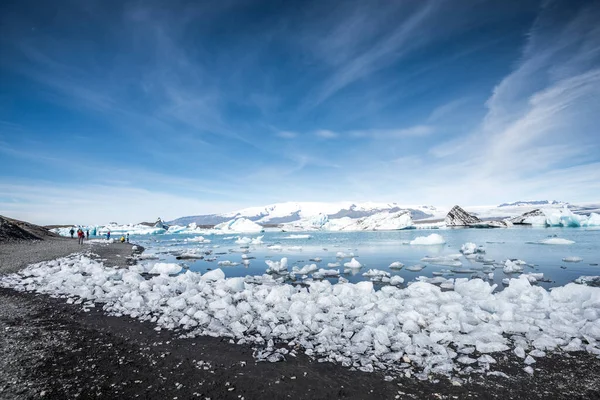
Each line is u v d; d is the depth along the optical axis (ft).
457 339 20.98
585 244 93.45
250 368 18.04
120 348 20.76
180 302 29.78
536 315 24.70
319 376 17.12
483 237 138.31
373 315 25.00
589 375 16.75
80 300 32.65
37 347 20.63
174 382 16.44
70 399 14.66
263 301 31.24
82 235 121.49
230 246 129.18
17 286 39.73
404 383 16.35
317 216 336.29
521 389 15.61
